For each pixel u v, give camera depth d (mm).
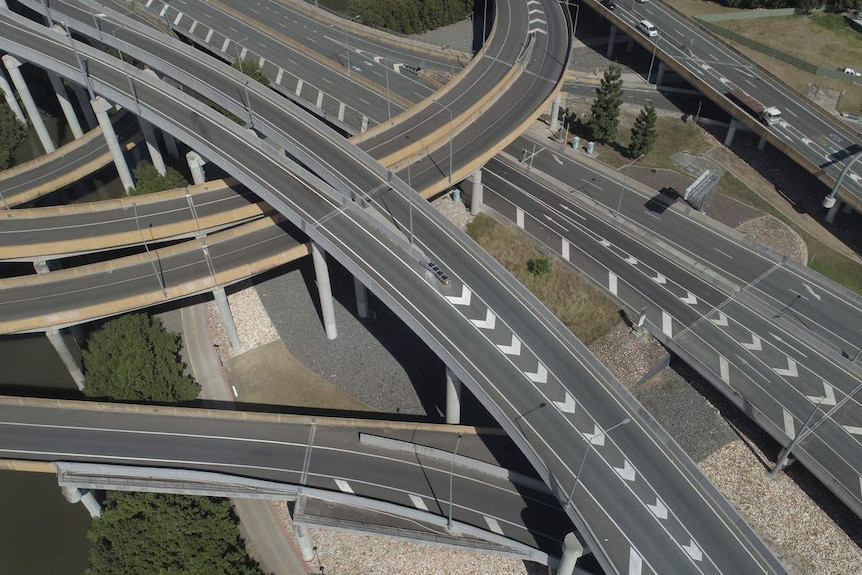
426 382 80438
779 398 72062
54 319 71750
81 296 74438
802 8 141875
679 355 77062
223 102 94125
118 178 108250
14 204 90375
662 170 105188
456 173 84875
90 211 84312
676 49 121688
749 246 91125
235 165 82750
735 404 72375
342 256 71250
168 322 87188
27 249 77875
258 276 92562
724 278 86188
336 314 87875
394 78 119375
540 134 111812
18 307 72938
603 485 55781
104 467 64375
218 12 132875
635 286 85062
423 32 141375
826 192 101625
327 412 77562
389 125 93125
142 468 64500
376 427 70062
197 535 62938
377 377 81062
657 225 94375
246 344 84750
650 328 79688
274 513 69812
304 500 64562
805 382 73688
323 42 128875
